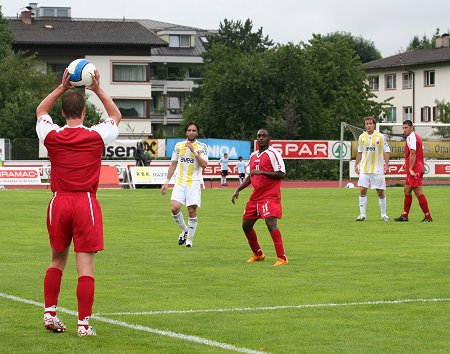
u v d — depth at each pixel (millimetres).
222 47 110750
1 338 10703
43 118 10945
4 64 86750
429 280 15617
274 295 13969
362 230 25703
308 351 10086
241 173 66000
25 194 47156
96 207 10859
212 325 11539
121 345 10320
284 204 38469
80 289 10727
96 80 11102
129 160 65188
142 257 19062
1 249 20625
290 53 89812
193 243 22062
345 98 102188
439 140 60844
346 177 68375
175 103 138875
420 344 10484
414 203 39156
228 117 89688
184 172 21250
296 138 88000
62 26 105875
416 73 121125
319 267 17391
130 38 103688
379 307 12938
